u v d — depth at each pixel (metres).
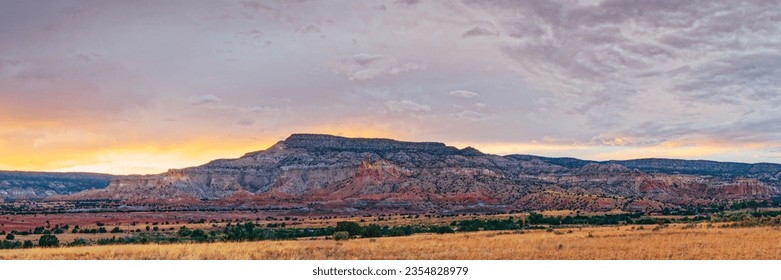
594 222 144.75
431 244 53.97
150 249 50.47
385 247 51.22
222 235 97.44
